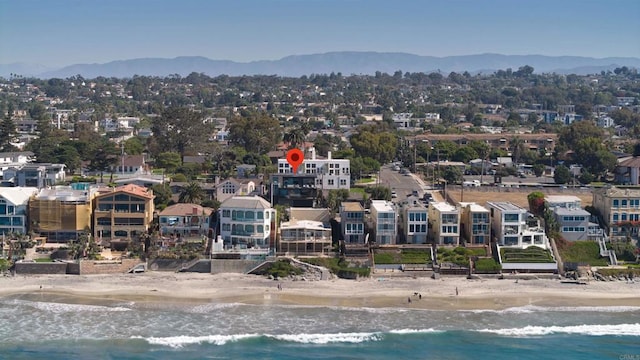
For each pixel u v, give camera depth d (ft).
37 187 604.49
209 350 359.46
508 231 492.54
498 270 474.08
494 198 625.41
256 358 351.46
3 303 418.10
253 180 653.71
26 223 513.86
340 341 372.58
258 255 475.72
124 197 504.84
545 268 477.36
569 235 510.99
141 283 451.12
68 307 413.39
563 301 434.30
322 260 476.95
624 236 520.42
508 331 388.98
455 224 495.00
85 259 475.72
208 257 478.18
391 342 372.58
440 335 382.63
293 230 488.85
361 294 438.81
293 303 423.64
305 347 364.99
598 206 547.49
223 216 499.92
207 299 428.15
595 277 472.03
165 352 355.97
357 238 498.69
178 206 517.14
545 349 368.27
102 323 390.42
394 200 618.03
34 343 363.56
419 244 495.41
